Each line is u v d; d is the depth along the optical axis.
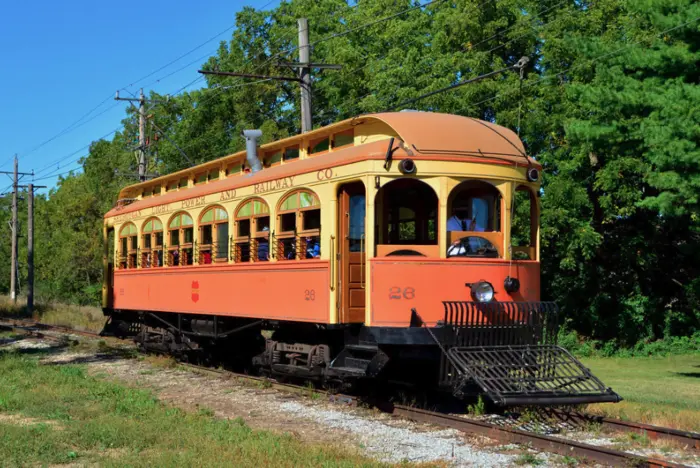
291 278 11.76
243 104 33.22
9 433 8.38
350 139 11.61
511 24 22.12
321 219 11.05
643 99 14.28
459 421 9.09
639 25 19.09
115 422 9.03
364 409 10.37
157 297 16.75
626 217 21.81
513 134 11.29
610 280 22.61
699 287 21.09
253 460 7.29
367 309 10.30
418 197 11.31
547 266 21.73
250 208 13.11
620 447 8.18
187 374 14.31
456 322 9.88
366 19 27.67
